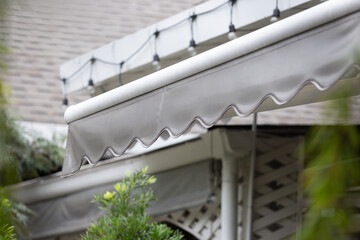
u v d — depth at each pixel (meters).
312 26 3.52
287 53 3.70
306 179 1.81
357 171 1.75
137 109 5.01
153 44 7.64
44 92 10.45
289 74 3.66
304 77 3.54
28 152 9.42
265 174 7.88
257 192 7.90
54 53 11.19
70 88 9.06
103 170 8.71
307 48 3.55
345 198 1.75
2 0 2.02
